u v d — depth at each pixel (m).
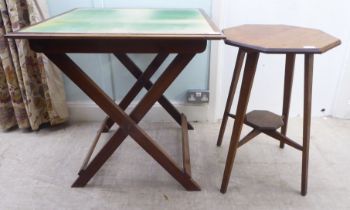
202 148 1.64
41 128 1.85
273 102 1.95
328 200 1.25
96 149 1.61
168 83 1.11
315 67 1.87
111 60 1.79
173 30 0.98
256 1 1.67
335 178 1.39
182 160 1.51
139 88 1.61
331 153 1.59
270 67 1.85
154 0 1.65
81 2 1.66
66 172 1.43
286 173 1.42
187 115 1.94
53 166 1.47
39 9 1.55
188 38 0.91
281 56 1.81
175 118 1.79
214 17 1.66
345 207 1.21
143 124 1.92
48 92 1.71
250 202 1.24
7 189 1.32
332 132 1.81
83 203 1.24
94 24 1.09
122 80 1.85
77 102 1.91
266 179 1.38
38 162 1.51
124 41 0.96
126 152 1.59
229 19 1.71
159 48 0.98
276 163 1.50
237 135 1.19
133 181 1.37
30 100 1.67
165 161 1.25
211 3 1.64
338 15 1.72
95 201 1.25
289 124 1.91
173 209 1.20
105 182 1.36
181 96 1.91
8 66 1.61
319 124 1.91
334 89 1.93
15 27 1.51
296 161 1.52
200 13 1.40
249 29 1.29
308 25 1.74
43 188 1.32
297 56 1.80
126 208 1.21
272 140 1.71
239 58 1.38
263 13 1.70
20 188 1.32
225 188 1.28
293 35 1.15
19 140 1.71
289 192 1.30
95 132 1.81
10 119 1.80
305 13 1.71
